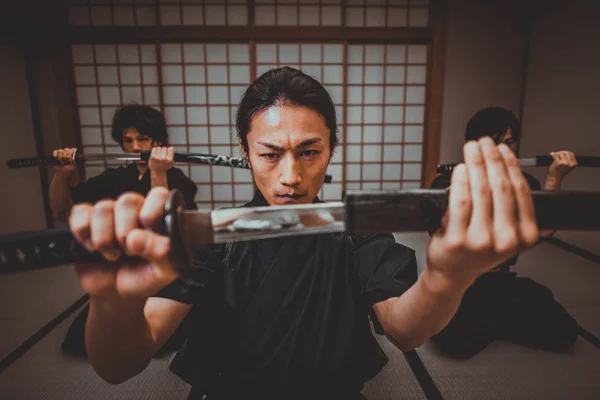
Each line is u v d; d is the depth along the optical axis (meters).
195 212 0.51
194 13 5.29
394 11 5.45
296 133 0.71
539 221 0.55
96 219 0.46
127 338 0.65
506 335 2.26
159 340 0.78
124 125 2.63
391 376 1.98
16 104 4.84
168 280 0.52
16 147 4.82
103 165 5.59
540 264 3.64
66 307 2.84
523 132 5.74
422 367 2.05
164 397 1.82
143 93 5.50
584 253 3.91
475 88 5.71
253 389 0.80
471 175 0.47
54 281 3.36
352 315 0.80
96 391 1.86
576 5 4.62
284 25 5.37
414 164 5.98
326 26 5.38
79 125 5.51
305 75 0.76
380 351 0.89
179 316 0.81
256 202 0.88
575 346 2.23
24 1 4.65
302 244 0.81
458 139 5.83
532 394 1.82
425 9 5.48
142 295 0.53
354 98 5.72
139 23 5.27
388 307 0.77
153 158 2.31
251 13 5.30
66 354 2.19
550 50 5.10
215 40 5.34
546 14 5.18
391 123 5.83
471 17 5.52
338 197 6.05
